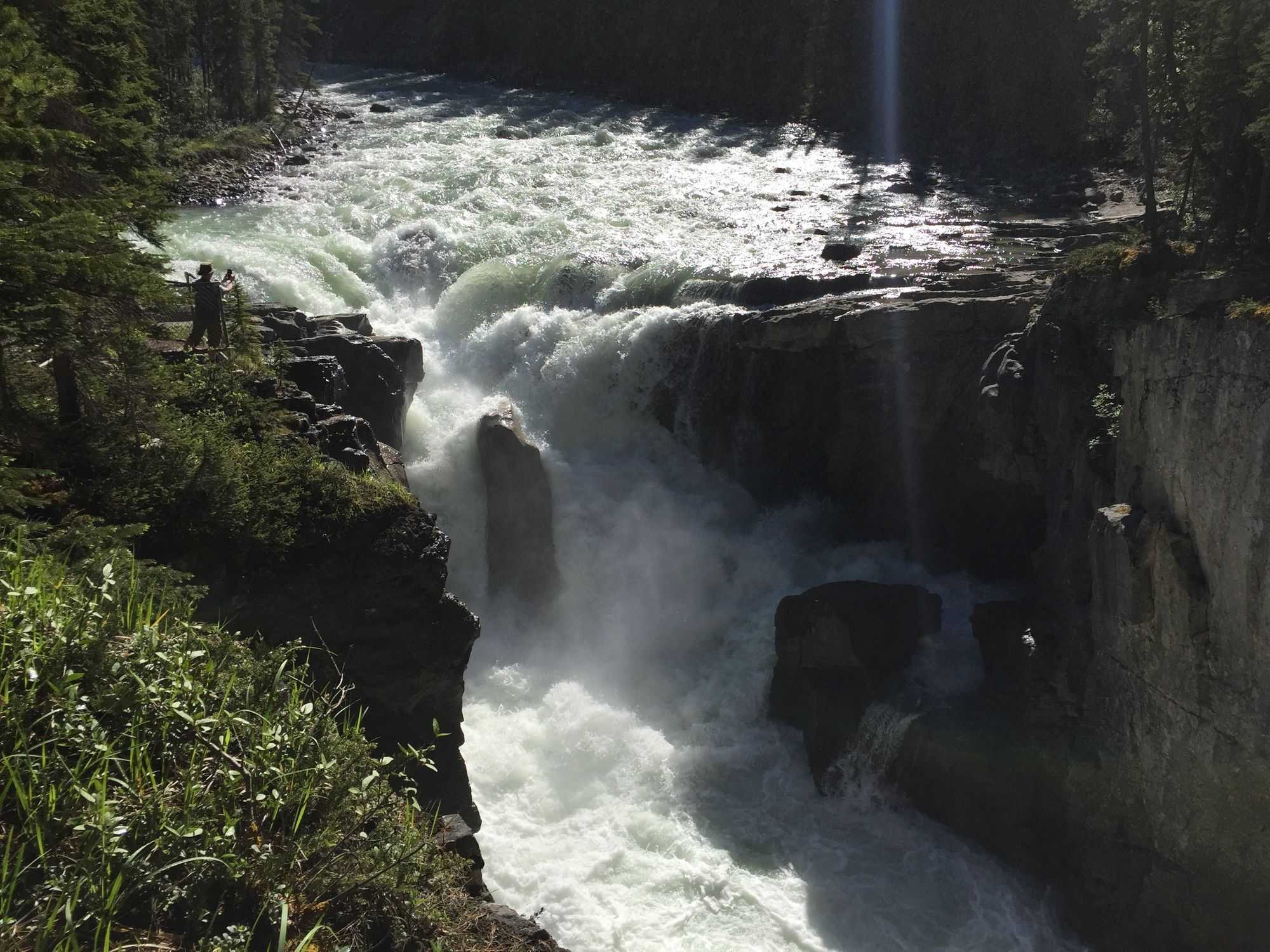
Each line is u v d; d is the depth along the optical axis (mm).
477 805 16703
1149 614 14727
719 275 28531
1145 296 16938
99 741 5980
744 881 15812
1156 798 14805
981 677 18578
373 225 35250
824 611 18844
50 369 12812
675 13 64375
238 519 12031
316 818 6562
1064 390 18047
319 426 15398
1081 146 47938
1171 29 19922
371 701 13227
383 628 13148
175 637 7309
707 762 18328
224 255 28859
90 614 6773
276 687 7355
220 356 15836
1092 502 16766
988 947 15102
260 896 5914
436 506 22516
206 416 13711
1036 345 19062
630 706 19906
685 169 46531
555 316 27047
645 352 25328
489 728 18562
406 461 23406
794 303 24719
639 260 30953
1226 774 13656
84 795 5488
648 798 17562
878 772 17766
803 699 18875
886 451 22797
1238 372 13109
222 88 55281
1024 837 16422
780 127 56500
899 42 56156
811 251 32656
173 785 6168
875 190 43688
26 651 6281
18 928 5074
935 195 43125
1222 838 13883
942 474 22125
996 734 16812
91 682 6496
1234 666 13336
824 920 15266
